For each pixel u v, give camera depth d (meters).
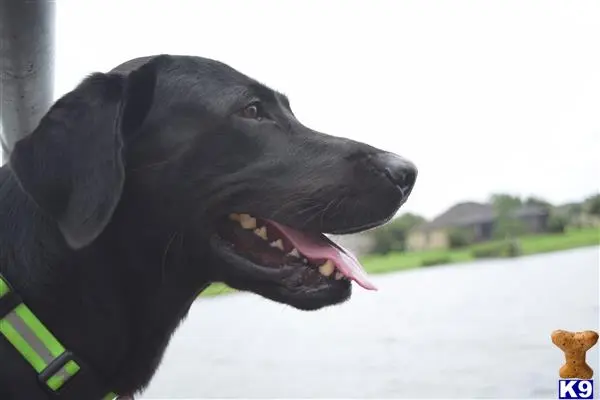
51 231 0.65
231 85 0.71
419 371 1.08
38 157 0.64
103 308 0.67
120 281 0.68
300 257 0.70
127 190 0.68
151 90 0.69
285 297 0.69
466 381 1.03
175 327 0.73
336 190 0.69
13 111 0.83
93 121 0.65
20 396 0.63
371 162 0.70
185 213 0.69
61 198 0.64
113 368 0.68
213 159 0.69
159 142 0.68
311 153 0.71
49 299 0.65
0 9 0.72
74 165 0.64
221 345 1.29
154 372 0.72
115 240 0.67
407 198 0.72
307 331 1.36
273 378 1.10
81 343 0.66
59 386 0.64
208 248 0.70
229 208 0.69
